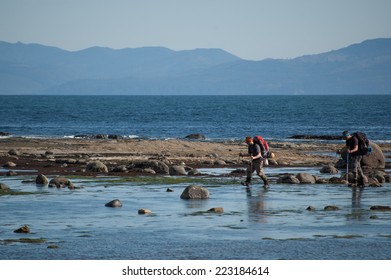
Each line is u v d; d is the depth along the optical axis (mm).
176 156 107812
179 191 65562
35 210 53000
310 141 167125
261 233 44344
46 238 42250
